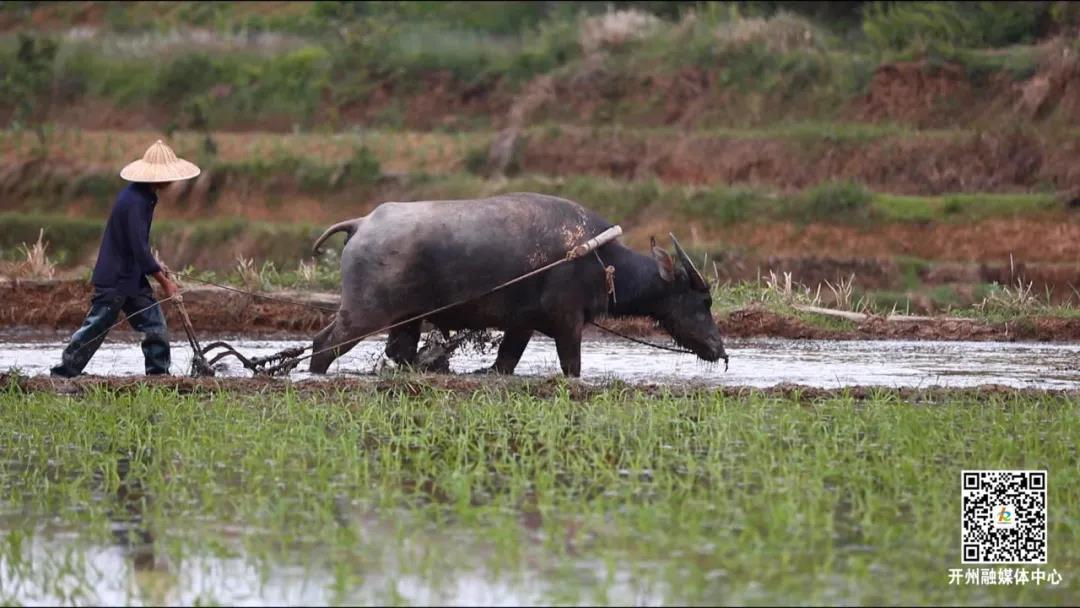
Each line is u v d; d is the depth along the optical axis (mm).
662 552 27234
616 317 47531
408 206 44688
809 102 111688
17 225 102000
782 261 90438
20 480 33438
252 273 66562
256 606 24406
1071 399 42375
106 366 50281
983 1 121000
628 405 41188
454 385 43625
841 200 95375
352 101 124750
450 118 122000
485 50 128125
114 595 25141
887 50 114375
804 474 32750
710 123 112625
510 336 46969
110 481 33219
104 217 108438
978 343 60688
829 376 49312
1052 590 25734
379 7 143125
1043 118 105125
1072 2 117000
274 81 127438
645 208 99250
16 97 127750
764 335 62031
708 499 31031
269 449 35938
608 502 30656
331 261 74062
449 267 43875
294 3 152750
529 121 117438
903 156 102000
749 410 40125
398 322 44531
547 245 44625
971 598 25266
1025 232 91312
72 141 116812
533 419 38406
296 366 47906
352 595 24859
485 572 26047
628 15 125688
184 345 57344
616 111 116250
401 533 27922
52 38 137000
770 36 117875
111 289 44500
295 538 28328
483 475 33031
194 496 31719
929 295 81500
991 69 109062
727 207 97250
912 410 39062
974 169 100812
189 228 101375
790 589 25219
